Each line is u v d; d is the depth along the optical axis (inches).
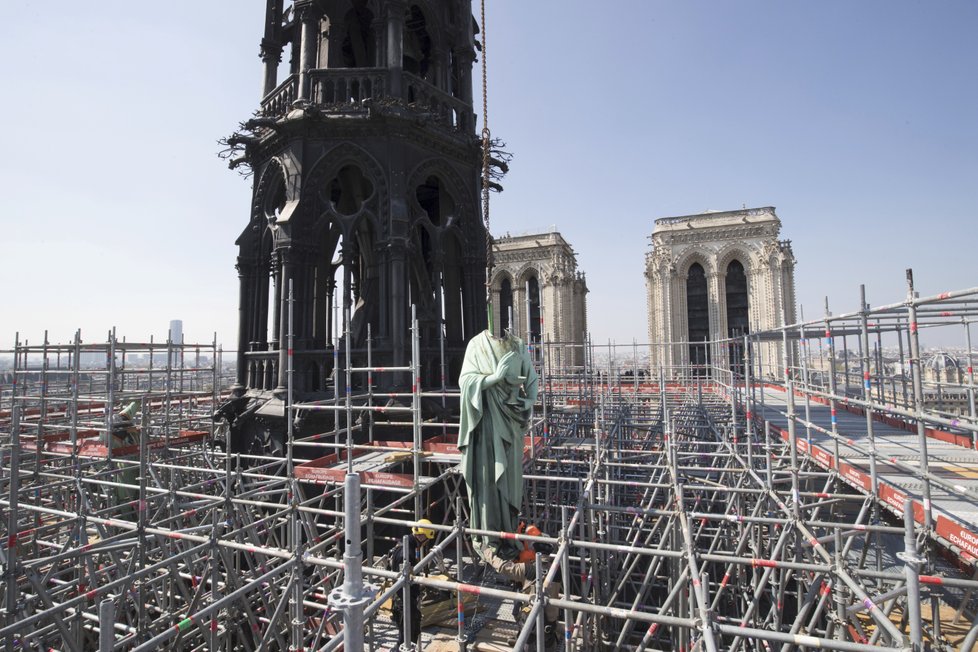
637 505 717.9
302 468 477.4
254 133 762.8
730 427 820.0
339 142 693.9
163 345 769.6
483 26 393.1
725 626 206.7
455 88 882.1
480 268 801.6
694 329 2233.0
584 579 400.8
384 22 732.0
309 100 702.5
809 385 520.7
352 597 168.9
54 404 962.1
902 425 649.0
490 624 410.0
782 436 608.4
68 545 428.1
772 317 2036.2
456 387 764.0
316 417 635.5
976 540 252.7
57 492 598.9
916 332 285.6
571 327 2381.9
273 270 700.7
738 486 518.6
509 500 350.9
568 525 353.1
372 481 454.6
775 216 2097.7
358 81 711.7
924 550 309.1
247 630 468.4
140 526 353.4
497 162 834.8
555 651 328.2
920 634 184.9
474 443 357.1
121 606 295.0
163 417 935.0
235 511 452.8
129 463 544.4
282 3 849.5
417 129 712.4
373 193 694.5
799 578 458.0
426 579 258.4
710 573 642.8
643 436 970.7
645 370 1569.9
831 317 409.7
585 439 844.6
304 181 688.4
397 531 609.9
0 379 1013.8
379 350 661.3
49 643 427.5
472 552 507.5
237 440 693.9
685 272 2212.1
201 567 461.4
